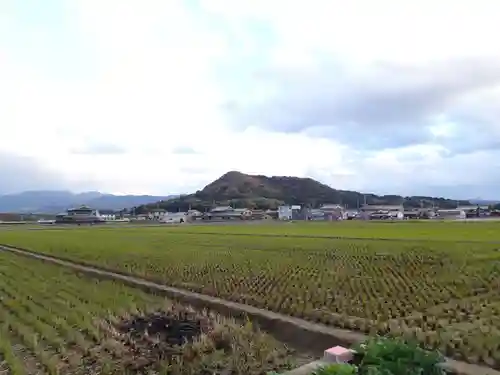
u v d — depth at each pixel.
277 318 16.88
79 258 38.88
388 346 8.92
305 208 179.00
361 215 163.25
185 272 29.14
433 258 32.84
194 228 90.69
